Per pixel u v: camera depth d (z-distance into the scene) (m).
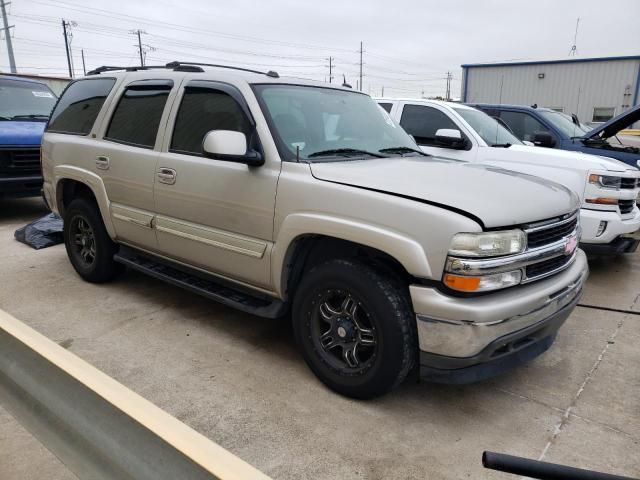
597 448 2.65
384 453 2.56
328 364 3.05
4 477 2.38
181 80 3.92
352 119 3.87
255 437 2.65
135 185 4.01
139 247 4.24
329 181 2.96
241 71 3.80
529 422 2.86
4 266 5.32
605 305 4.65
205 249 3.60
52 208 5.20
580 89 20.66
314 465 2.46
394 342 2.72
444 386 3.21
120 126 4.30
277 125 3.32
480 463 2.51
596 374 3.41
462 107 6.60
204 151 3.12
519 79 21.73
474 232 2.51
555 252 2.91
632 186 5.40
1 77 8.47
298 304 3.12
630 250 5.49
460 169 3.29
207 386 3.12
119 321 4.03
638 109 6.58
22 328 1.93
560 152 5.79
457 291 2.55
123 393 1.57
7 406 1.85
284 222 3.08
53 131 5.07
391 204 2.69
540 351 2.99
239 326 4.00
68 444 1.61
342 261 2.90
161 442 1.40
